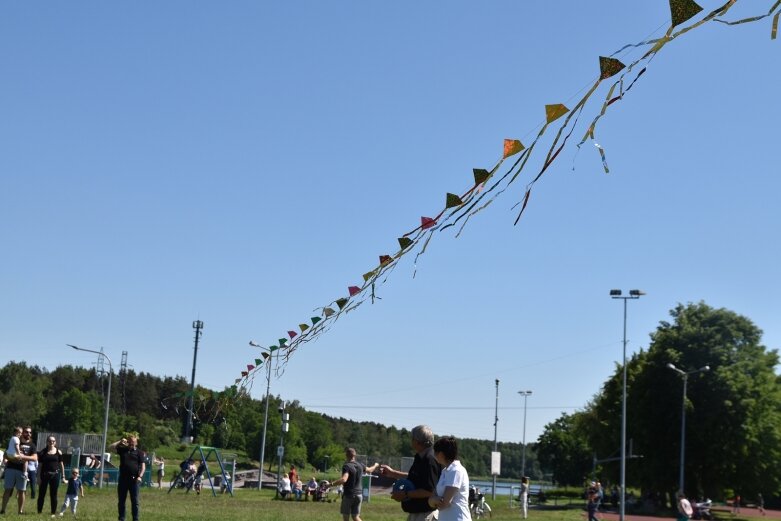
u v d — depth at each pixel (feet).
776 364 204.44
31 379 374.63
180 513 71.67
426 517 29.81
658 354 204.03
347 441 368.68
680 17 7.25
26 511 60.39
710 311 207.51
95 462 151.84
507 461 640.17
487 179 8.66
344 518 47.80
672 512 196.24
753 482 193.36
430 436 30.45
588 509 123.95
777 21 7.23
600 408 226.79
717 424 192.03
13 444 56.08
